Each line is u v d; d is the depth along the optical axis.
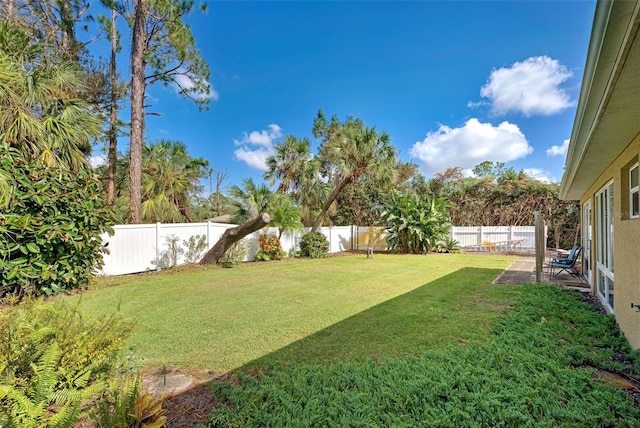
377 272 7.73
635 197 3.42
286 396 2.09
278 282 6.35
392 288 5.77
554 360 2.68
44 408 1.62
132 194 8.80
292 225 10.62
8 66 5.15
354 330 3.50
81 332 2.20
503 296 5.07
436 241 13.03
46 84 5.75
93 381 2.01
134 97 8.99
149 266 7.63
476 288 5.73
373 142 11.93
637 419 1.93
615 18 1.40
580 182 5.43
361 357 2.81
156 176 11.60
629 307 3.23
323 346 3.06
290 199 11.39
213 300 4.86
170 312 4.20
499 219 16.48
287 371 2.52
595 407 2.00
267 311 4.25
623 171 3.60
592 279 5.65
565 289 5.80
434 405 2.01
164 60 11.20
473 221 16.84
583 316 4.00
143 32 9.30
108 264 6.90
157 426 1.69
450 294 5.24
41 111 5.82
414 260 10.44
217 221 12.16
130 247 7.29
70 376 1.81
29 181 4.45
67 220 4.76
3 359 1.72
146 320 3.86
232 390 2.19
